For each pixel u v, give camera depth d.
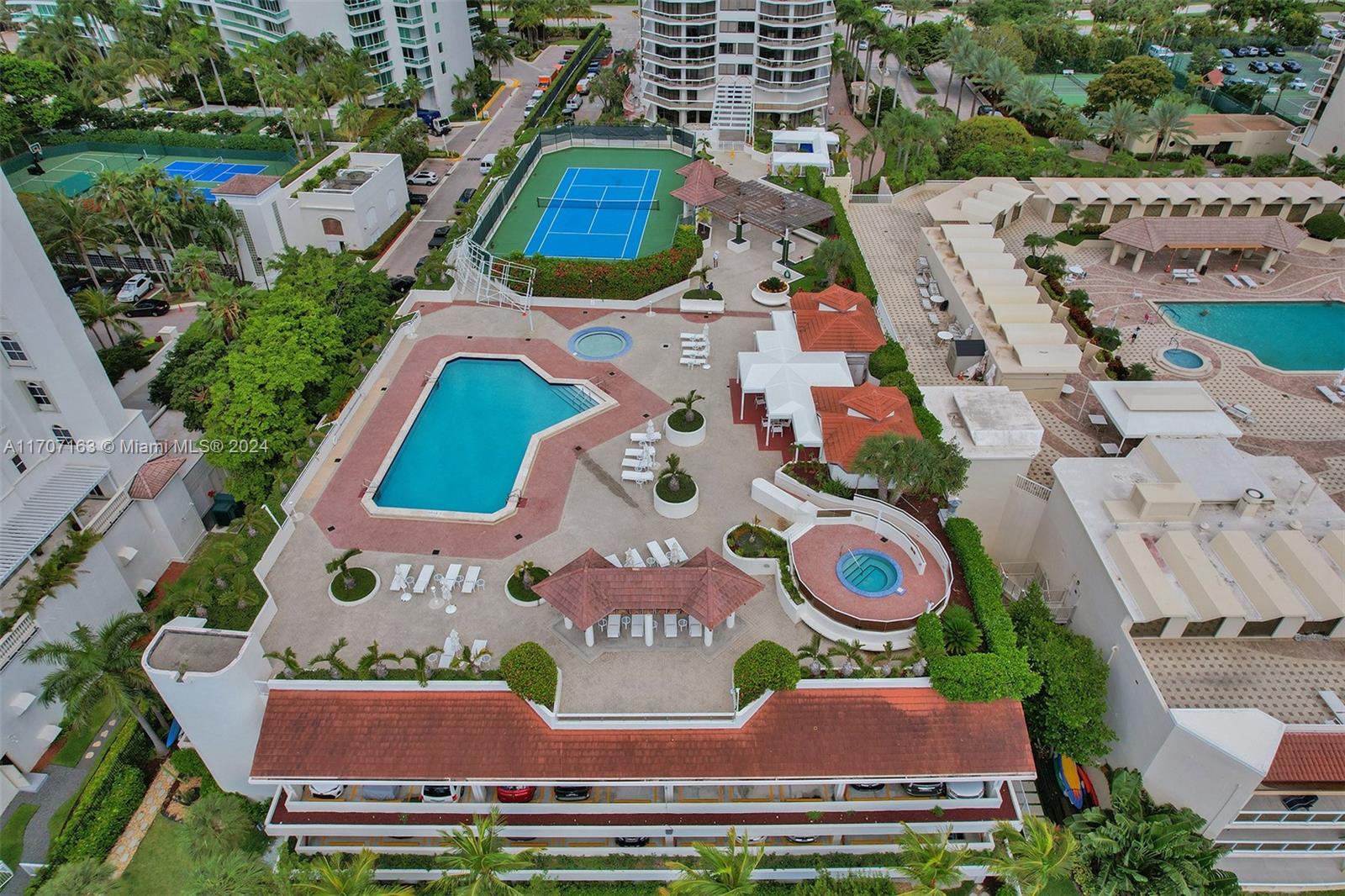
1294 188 72.50
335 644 34.72
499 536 41.16
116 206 70.88
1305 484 41.25
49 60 109.38
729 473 44.75
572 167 94.69
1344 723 32.91
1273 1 139.50
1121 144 99.56
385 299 61.91
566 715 32.62
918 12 124.12
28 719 39.72
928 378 54.66
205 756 35.41
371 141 95.75
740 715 32.47
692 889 28.31
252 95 116.38
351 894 29.17
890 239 73.00
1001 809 33.84
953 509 41.31
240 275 79.88
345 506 43.16
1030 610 39.22
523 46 142.25
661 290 62.00
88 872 33.53
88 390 44.72
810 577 37.81
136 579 47.62
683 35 103.75
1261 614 35.66
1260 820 34.34
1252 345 58.22
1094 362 55.69
